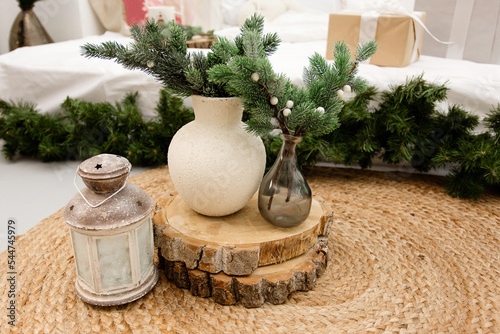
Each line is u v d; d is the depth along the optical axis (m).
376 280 0.95
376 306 0.86
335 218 1.25
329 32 1.54
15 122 1.61
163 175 1.56
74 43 1.93
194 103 0.84
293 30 2.06
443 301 0.87
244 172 0.83
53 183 1.56
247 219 0.93
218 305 0.86
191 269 0.86
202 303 0.86
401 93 1.36
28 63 1.69
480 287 0.92
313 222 0.92
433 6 1.81
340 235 1.15
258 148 0.87
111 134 1.58
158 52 0.80
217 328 0.79
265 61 0.71
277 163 0.84
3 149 1.73
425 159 1.50
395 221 1.24
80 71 1.66
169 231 0.87
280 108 0.77
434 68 1.53
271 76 0.71
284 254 0.87
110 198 0.77
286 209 0.84
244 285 0.82
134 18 2.02
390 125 1.38
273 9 2.13
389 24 1.47
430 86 1.32
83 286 0.83
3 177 1.59
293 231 0.88
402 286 0.93
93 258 0.77
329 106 0.79
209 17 2.19
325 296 0.90
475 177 1.41
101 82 1.65
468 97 1.41
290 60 1.58
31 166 1.71
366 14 1.51
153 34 0.80
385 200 1.38
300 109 0.72
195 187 0.84
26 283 0.90
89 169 0.74
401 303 0.87
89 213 0.75
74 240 0.78
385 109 1.43
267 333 0.78
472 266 1.01
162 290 0.90
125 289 0.82
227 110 0.82
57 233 1.12
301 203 0.84
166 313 0.83
